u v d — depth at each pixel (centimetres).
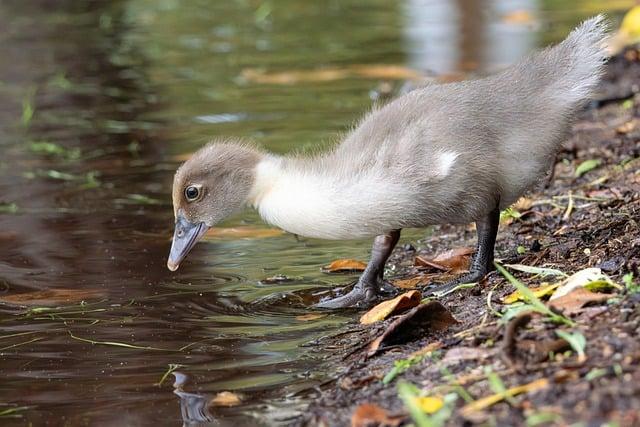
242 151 1109
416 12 2689
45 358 977
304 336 1005
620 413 696
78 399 888
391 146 1037
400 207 1036
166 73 2219
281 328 1030
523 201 1337
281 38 2498
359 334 994
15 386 919
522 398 746
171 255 1114
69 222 1384
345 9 2795
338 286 1148
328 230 1056
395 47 2323
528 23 2430
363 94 1962
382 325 1002
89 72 2244
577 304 887
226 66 2253
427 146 1027
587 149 1500
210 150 1119
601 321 852
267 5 2870
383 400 815
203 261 1244
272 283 1165
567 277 1000
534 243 1155
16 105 2003
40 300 1125
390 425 757
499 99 1062
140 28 2661
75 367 954
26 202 1469
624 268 966
